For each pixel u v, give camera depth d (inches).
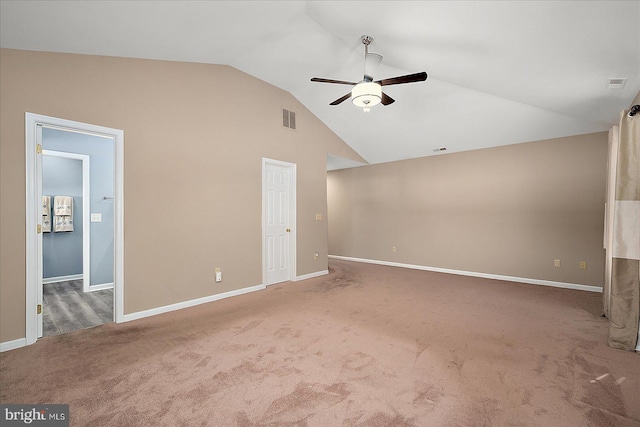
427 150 228.4
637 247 96.3
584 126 166.4
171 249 134.0
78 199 205.2
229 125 156.6
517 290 173.0
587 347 98.5
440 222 233.1
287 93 189.5
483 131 189.9
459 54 115.9
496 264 206.5
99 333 108.3
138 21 95.4
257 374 80.7
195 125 142.6
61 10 81.3
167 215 132.8
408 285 184.5
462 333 109.3
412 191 249.3
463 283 190.7
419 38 111.3
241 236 162.1
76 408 66.2
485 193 211.5
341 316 127.1
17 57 96.8
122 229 119.4
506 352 94.6
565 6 75.3
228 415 64.4
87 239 173.6
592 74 105.2
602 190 170.1
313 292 166.9
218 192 151.7
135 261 123.1
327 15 108.4
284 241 192.9
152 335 106.4
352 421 62.6
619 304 98.0
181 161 137.6
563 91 125.8
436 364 86.7
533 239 192.1
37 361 87.4
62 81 105.3
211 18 102.3
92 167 177.8
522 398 70.8
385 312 132.6
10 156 95.4
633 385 76.4
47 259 193.0
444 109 175.2
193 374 80.6
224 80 154.3
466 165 220.7
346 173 294.5
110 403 68.1
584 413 65.6
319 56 142.9
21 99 97.3
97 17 88.2
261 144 172.7
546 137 185.3
